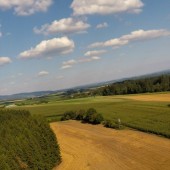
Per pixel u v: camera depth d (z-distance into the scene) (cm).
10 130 4450
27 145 4088
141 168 4053
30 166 3947
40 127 4844
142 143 5419
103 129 7375
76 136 6906
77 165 4562
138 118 7881
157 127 6341
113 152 5069
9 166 3512
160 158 4384
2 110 6725
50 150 4612
